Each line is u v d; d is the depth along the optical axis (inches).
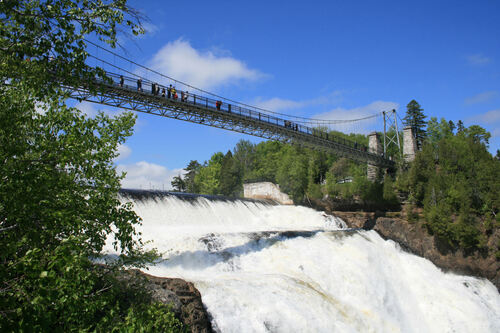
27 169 317.4
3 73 314.8
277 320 657.0
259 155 4249.5
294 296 739.4
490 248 1524.4
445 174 1831.9
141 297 497.0
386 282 1124.5
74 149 343.3
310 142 1784.0
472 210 1625.2
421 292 1240.8
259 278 790.5
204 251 893.2
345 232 1248.8
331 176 2333.9
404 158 2434.8
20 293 276.4
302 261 980.6
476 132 3390.7
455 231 1541.6
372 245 1247.5
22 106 317.1
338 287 957.2
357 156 2112.5
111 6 325.1
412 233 1672.0
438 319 1162.6
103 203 415.5
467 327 1153.4
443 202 1652.3
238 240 988.6
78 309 334.6
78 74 346.9
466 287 1373.0
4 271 274.7
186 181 4485.7
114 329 350.0
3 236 315.3
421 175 1859.0
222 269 859.4
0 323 257.8
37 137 329.7
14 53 312.5
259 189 2242.9
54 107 348.8
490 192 1649.9
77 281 319.6
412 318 1131.3
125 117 428.8
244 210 1529.3
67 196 367.6
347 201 2038.6
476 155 1876.2
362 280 1005.8
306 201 2082.9
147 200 1161.4
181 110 1217.4
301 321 681.0
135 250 470.0
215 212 1365.7
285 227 1467.8
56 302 306.3
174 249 872.3
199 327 550.6
